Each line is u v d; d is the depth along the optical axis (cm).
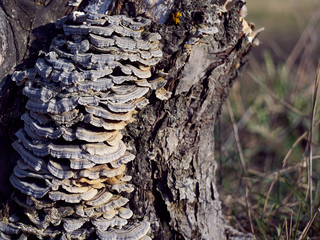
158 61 245
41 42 255
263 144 549
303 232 293
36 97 231
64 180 237
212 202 308
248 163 515
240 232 333
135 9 249
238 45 275
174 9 245
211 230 305
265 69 679
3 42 248
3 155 269
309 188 317
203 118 283
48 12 256
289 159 494
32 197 243
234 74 303
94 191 245
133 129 265
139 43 233
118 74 239
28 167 244
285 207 366
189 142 284
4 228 251
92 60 224
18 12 251
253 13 1163
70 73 226
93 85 227
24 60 254
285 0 1280
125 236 252
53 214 241
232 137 531
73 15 236
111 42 226
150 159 273
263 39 961
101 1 253
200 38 247
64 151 233
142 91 241
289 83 615
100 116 230
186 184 288
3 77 250
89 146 235
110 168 242
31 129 239
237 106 580
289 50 871
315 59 681
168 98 263
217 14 252
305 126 527
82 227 249
